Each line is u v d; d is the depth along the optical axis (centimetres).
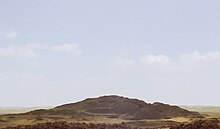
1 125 7731
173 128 6588
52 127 6650
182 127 6388
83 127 6956
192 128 6172
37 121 8231
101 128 7319
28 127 6731
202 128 6038
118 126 7812
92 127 7156
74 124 7106
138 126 8312
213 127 6003
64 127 6719
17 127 6819
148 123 8619
